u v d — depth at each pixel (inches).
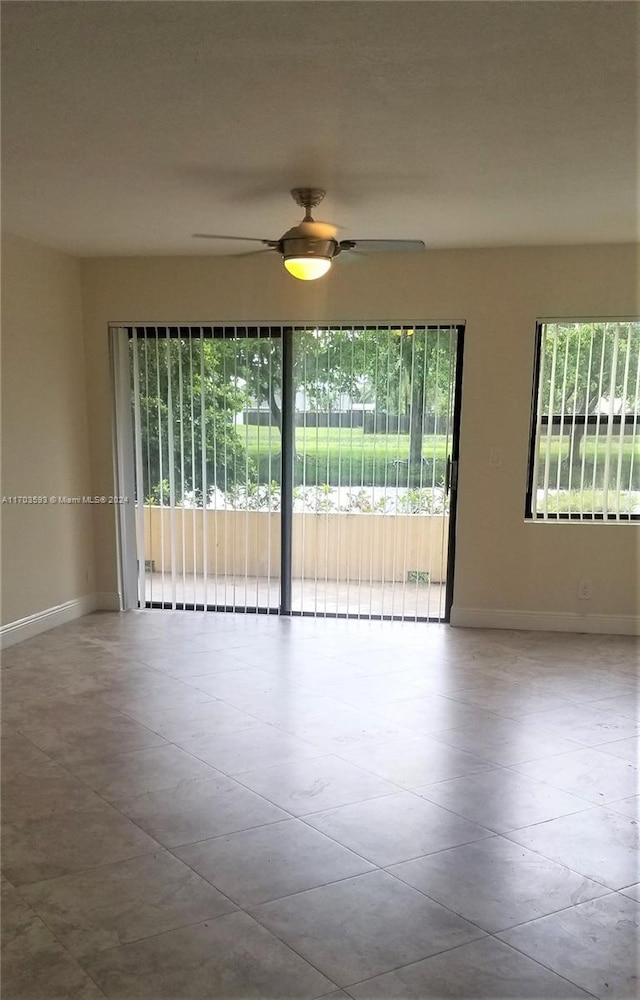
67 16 86.0
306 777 125.7
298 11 84.9
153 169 140.9
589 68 99.0
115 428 231.8
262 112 114.0
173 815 113.4
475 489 216.2
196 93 107.3
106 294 224.7
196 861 101.8
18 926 88.7
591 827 111.5
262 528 228.5
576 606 215.9
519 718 152.1
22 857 102.5
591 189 151.4
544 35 90.4
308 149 129.6
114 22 87.4
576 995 79.2
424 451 218.8
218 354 223.6
